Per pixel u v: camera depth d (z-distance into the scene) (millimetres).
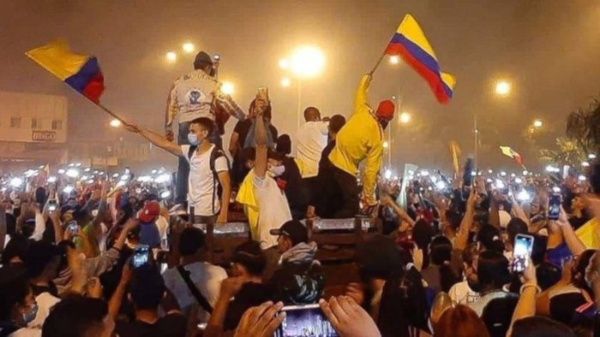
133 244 7512
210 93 9867
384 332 4316
